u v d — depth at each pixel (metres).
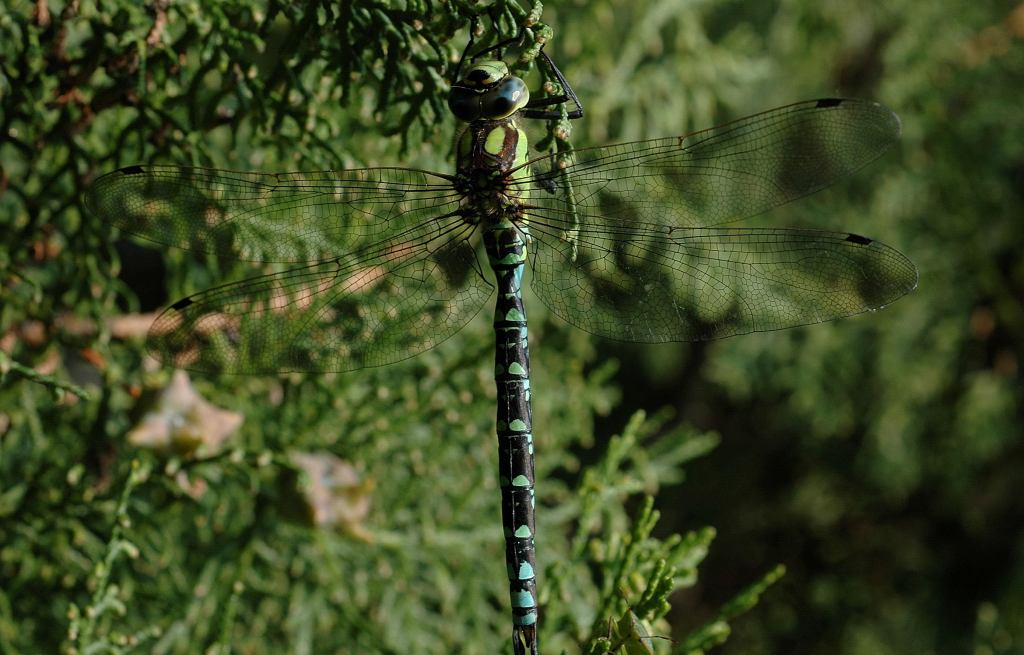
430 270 0.54
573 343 0.61
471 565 0.57
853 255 0.53
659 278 0.53
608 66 0.60
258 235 0.53
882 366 0.72
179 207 0.52
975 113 0.71
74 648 0.53
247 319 0.53
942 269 0.71
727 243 0.53
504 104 0.52
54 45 0.52
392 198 0.53
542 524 0.58
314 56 0.52
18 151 0.53
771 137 0.53
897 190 0.70
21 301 0.54
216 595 0.56
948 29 0.71
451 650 0.58
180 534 0.56
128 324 0.55
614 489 0.54
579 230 0.53
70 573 0.54
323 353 0.53
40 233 0.54
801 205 0.71
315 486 0.55
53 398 0.52
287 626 0.56
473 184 0.53
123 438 0.55
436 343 0.54
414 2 0.51
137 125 0.53
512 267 0.53
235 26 0.52
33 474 0.54
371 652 0.57
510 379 0.53
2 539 0.54
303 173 0.53
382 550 0.57
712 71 0.64
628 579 0.52
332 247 0.53
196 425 0.54
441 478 0.57
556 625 0.54
